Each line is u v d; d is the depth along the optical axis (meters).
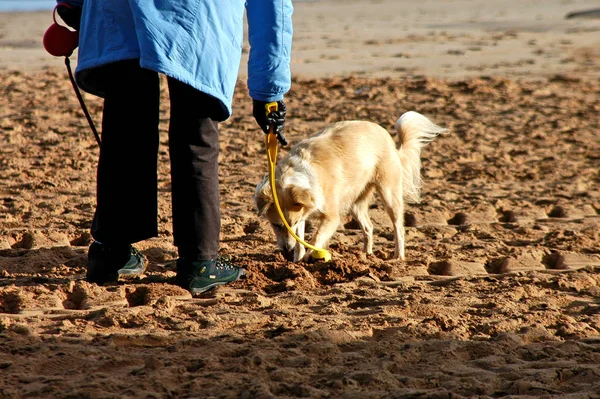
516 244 8.06
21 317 5.41
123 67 5.64
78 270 6.71
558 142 13.80
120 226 6.02
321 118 15.22
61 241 7.70
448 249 7.85
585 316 5.80
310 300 6.08
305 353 4.80
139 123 5.79
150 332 5.14
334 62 23.80
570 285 6.61
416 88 18.89
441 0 66.50
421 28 37.09
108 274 6.20
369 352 4.86
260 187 7.75
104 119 5.82
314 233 7.93
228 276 6.37
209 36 5.36
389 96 17.81
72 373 4.40
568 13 47.44
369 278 6.77
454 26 38.09
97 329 5.26
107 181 5.93
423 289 6.48
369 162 8.26
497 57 25.27
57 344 4.84
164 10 5.29
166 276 6.50
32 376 4.29
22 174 10.52
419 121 9.00
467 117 15.76
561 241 8.02
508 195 10.23
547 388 4.32
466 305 6.02
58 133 13.23
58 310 5.64
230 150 12.50
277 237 7.75
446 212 9.35
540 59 24.84
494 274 7.07
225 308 5.75
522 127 14.97
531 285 6.57
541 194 10.31
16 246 7.63
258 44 5.66
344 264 7.09
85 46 5.57
